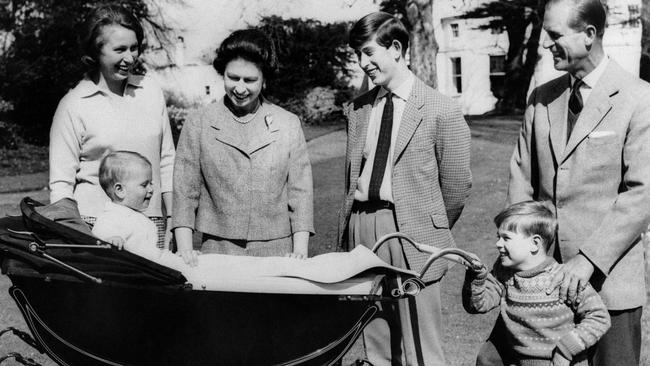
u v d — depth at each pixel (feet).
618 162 11.62
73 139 14.08
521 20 87.56
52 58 79.87
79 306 10.78
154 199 14.71
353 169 14.43
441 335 14.40
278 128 13.70
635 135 11.41
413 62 57.93
